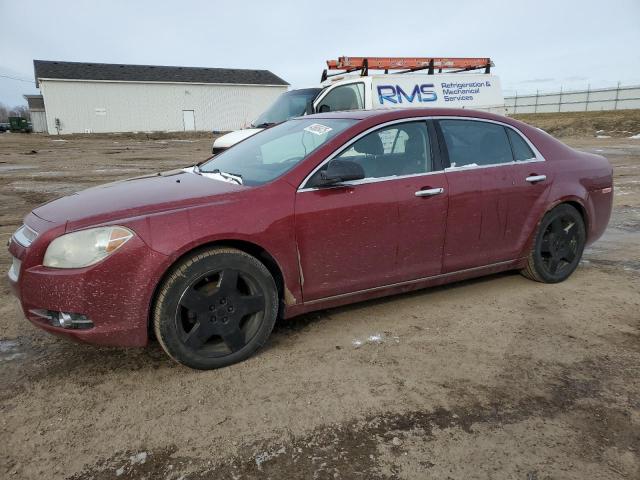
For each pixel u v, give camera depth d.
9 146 25.58
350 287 3.54
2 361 3.21
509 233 4.18
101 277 2.76
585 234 4.70
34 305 2.86
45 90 44.38
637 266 5.19
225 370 3.11
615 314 3.97
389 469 2.30
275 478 2.24
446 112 4.01
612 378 3.05
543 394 2.88
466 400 2.82
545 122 35.94
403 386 2.95
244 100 53.12
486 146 4.12
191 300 2.96
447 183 3.79
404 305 4.12
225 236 3.00
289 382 2.98
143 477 2.24
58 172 13.29
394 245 3.62
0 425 2.58
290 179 3.29
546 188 4.31
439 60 10.89
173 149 23.38
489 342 3.50
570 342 3.50
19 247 2.99
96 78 46.00
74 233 2.80
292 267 3.28
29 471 2.27
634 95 50.38
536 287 4.54
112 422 2.61
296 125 4.18
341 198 3.38
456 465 2.32
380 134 3.65
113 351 3.35
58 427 2.57
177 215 2.94
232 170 3.79
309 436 2.51
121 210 2.95
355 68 10.72
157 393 2.87
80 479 2.23
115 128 47.69
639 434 2.55
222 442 2.47
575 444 2.47
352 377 3.04
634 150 18.61
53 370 3.11
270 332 3.29
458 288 4.51
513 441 2.49
